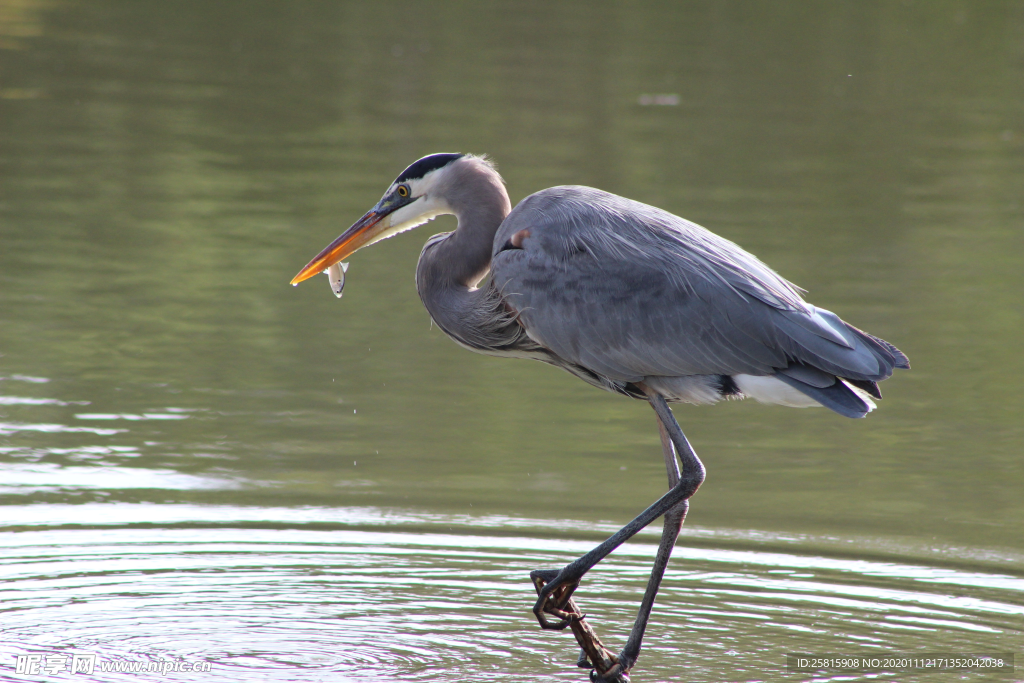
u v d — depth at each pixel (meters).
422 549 9.91
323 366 13.89
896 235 19.34
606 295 8.05
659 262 8.02
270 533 10.07
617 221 8.25
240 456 11.48
